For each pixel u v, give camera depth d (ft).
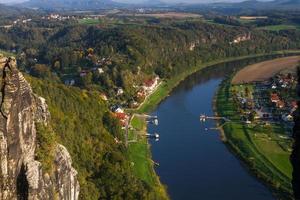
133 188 415.03
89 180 400.47
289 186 519.19
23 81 230.07
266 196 504.84
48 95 527.40
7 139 208.74
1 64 217.97
